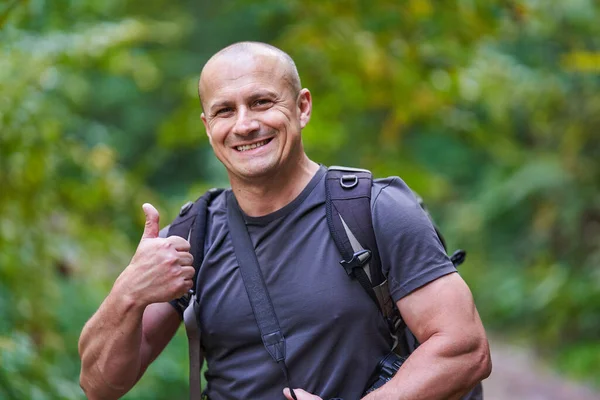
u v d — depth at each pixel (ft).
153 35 32.22
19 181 23.84
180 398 27.96
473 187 69.05
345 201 11.73
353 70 27.14
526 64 42.86
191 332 12.24
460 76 27.37
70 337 26.50
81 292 27.91
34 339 24.25
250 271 11.86
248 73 11.66
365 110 36.09
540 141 54.34
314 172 12.30
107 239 29.48
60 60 24.23
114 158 29.53
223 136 11.80
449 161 69.05
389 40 25.80
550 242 53.57
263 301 11.73
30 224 24.90
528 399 37.06
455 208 66.90
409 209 11.56
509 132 38.99
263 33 36.99
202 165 73.20
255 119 11.66
